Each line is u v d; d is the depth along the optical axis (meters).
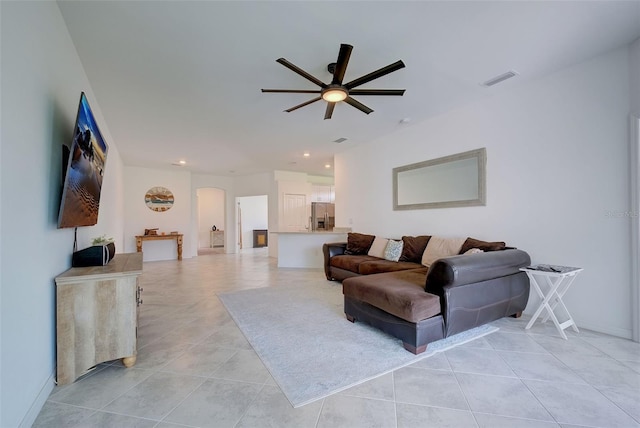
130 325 2.03
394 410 1.58
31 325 1.49
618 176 2.52
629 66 2.43
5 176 1.25
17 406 1.33
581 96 2.72
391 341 2.47
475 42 2.36
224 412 1.56
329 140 5.23
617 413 1.53
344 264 4.50
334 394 1.73
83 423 1.47
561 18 2.08
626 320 2.47
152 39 2.24
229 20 2.04
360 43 2.34
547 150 2.96
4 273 1.23
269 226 8.74
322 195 9.65
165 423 1.48
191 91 3.15
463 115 3.74
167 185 8.20
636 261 2.40
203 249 10.77
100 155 2.58
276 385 1.82
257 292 4.20
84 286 1.90
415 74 2.88
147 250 7.84
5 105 1.26
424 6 1.93
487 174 3.48
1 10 1.23
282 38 2.25
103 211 3.78
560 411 1.55
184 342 2.48
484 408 1.58
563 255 2.85
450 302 2.32
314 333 2.66
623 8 1.98
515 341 2.44
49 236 1.76
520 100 3.16
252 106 3.58
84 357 1.88
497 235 3.39
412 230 4.52
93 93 3.16
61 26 1.98
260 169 8.23
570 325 2.63
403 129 4.62
